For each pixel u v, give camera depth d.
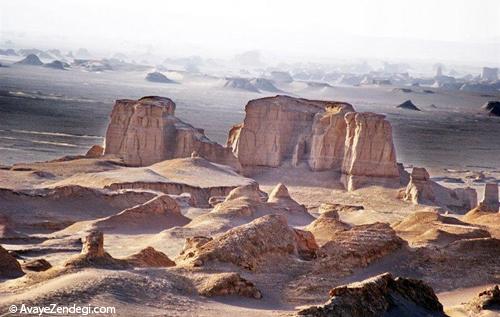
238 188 147.50
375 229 90.19
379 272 85.38
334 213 115.12
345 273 83.44
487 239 91.69
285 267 82.81
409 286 74.00
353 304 67.38
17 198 130.25
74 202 134.38
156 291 69.56
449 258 89.19
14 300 62.84
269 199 142.12
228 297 73.12
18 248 101.06
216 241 81.69
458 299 82.38
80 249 103.88
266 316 67.12
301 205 141.50
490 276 87.25
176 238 109.75
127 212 125.19
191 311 66.62
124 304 65.25
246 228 83.94
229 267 79.19
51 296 64.00
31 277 71.12
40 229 123.56
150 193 142.12
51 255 99.12
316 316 64.81
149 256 81.81
